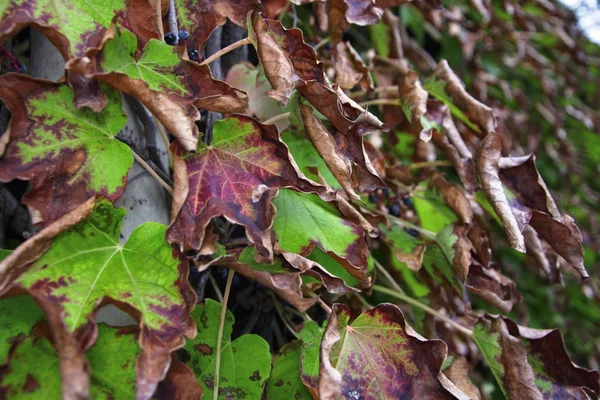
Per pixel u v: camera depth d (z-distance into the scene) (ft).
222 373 1.18
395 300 1.89
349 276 1.58
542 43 4.40
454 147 1.63
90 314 0.93
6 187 1.49
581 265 1.44
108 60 1.02
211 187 1.09
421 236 1.79
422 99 1.57
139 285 1.01
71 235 1.02
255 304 1.58
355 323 1.23
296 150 1.47
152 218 1.26
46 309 0.90
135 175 1.25
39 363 0.98
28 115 1.02
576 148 4.93
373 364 1.19
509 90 3.52
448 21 3.02
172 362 1.00
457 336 1.94
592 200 4.75
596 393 1.43
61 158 1.03
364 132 1.22
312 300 1.08
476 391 1.50
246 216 1.07
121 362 1.00
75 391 0.83
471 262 1.60
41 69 1.27
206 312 1.22
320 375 1.06
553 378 1.47
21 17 0.99
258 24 1.18
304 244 1.29
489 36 3.48
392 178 1.85
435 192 1.71
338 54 1.63
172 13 1.23
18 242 1.42
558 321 3.43
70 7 1.06
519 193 1.51
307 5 1.99
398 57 2.16
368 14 1.47
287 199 1.36
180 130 1.01
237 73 1.51
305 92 1.20
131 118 1.27
